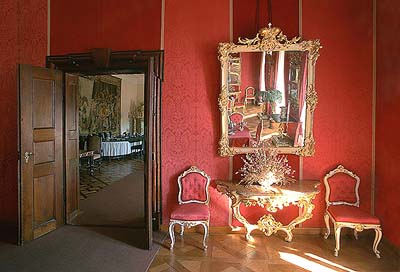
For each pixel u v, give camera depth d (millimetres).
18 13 4172
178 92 3938
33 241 3551
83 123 9641
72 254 3193
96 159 8836
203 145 3920
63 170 4176
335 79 3811
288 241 3557
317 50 3684
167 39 3957
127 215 4555
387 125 3486
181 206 3555
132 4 4020
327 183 3719
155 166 3939
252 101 3801
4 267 2900
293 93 3766
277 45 3717
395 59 3330
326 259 3111
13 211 4184
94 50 3982
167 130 3947
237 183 3637
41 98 3738
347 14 3789
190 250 3314
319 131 3820
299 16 3814
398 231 3232
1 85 4199
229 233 3850
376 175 3715
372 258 3146
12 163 4199
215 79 3902
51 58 4133
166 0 3963
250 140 3811
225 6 3891
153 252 3254
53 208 3930
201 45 3918
